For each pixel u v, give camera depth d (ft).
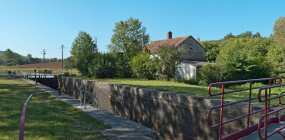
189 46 109.70
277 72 89.35
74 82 74.84
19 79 94.53
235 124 24.77
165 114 34.86
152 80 70.54
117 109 47.75
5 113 24.82
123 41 149.59
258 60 89.81
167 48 72.69
